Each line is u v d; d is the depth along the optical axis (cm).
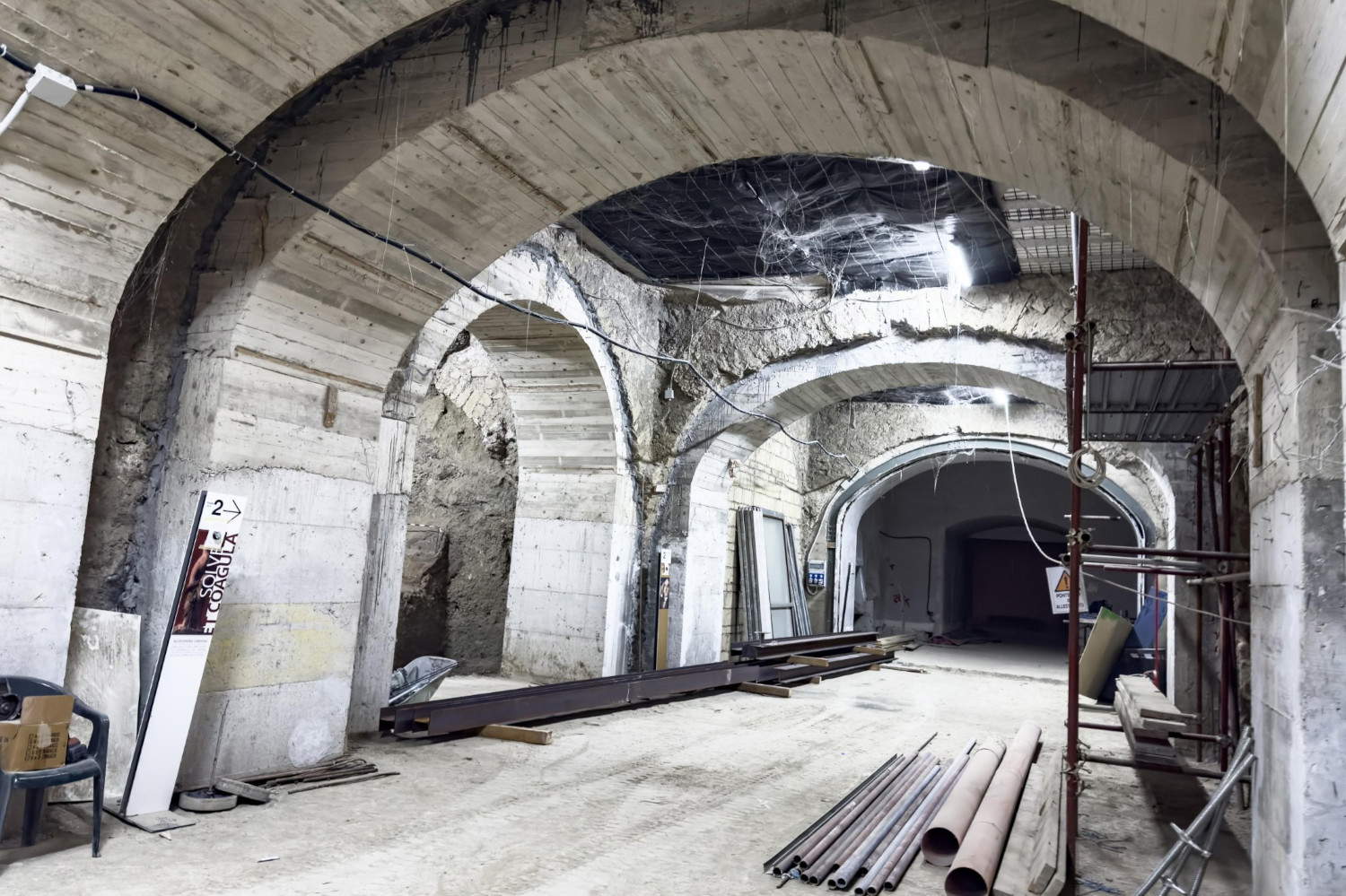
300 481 497
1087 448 422
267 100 389
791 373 1009
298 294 476
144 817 397
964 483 1817
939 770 568
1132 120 334
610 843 409
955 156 437
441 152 457
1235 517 630
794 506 1404
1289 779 288
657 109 446
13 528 362
